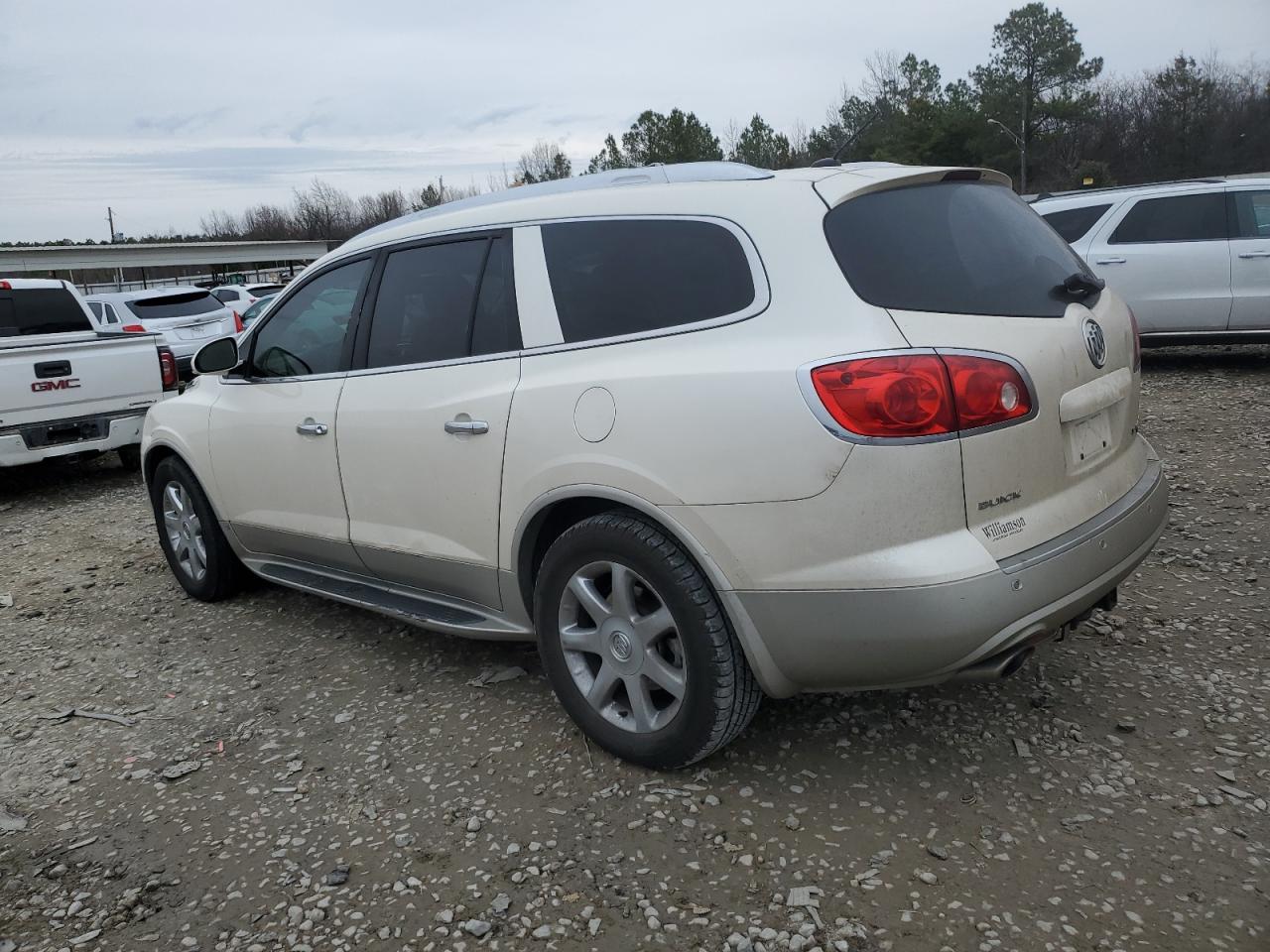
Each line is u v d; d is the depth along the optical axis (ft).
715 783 9.74
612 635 9.87
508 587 10.93
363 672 13.11
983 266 9.30
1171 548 15.42
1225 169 208.13
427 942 7.89
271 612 15.83
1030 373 8.63
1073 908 7.72
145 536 21.67
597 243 10.21
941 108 201.77
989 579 8.11
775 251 8.94
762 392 8.51
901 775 9.68
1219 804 8.90
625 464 9.28
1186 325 30.42
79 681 13.64
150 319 52.39
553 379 10.08
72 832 9.81
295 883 8.75
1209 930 7.39
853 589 8.26
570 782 9.96
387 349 12.18
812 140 225.15
